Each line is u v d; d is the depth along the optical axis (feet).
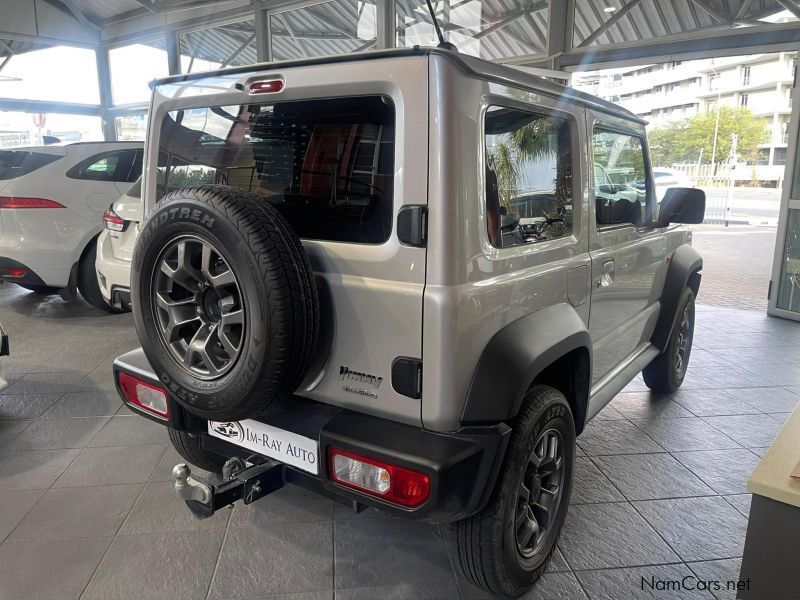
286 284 5.04
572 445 6.88
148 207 7.29
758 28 17.12
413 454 5.06
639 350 10.77
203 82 6.40
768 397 12.37
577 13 19.95
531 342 5.76
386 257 5.30
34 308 19.04
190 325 5.94
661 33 18.61
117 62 34.27
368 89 5.28
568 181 7.14
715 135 37.99
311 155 5.82
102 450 9.85
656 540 7.58
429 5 5.43
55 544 7.39
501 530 5.81
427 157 5.00
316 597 6.53
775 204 41.09
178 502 8.31
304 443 5.80
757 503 4.01
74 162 17.44
